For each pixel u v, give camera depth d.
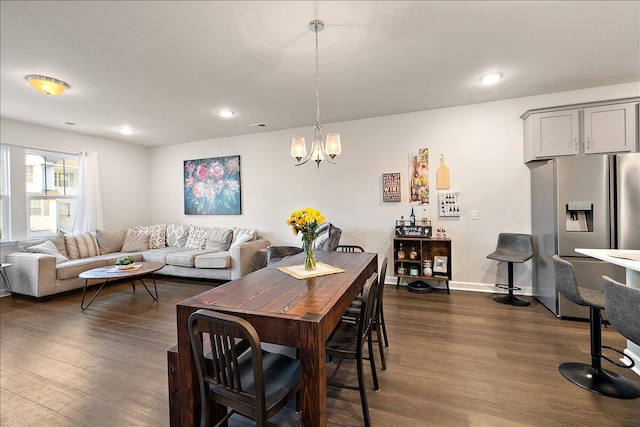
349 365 2.12
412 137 4.02
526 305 3.21
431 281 4.01
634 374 1.95
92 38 2.14
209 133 4.94
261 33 2.13
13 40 2.14
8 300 3.70
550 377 1.92
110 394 1.81
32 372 2.05
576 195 2.80
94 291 4.09
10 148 4.00
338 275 1.92
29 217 4.24
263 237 5.01
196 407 1.38
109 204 5.18
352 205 4.37
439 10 1.91
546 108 3.19
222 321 1.09
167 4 1.80
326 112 3.95
